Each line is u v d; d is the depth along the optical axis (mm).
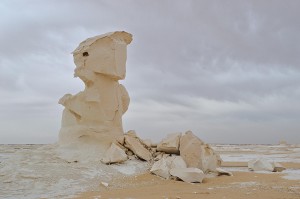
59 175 14391
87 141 18078
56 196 11836
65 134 18469
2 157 17172
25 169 14672
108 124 18812
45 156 16797
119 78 19234
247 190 12562
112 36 19016
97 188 13430
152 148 19359
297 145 85125
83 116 18484
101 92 18797
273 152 49438
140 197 11039
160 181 15102
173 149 18000
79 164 16188
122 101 20641
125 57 19547
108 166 16484
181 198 10625
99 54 18562
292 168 23016
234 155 41188
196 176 14938
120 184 14383
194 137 17672
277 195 11289
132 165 17203
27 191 12602
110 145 18344
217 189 12914
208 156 17859
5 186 12945
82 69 18531
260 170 20953
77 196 11719
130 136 19156
